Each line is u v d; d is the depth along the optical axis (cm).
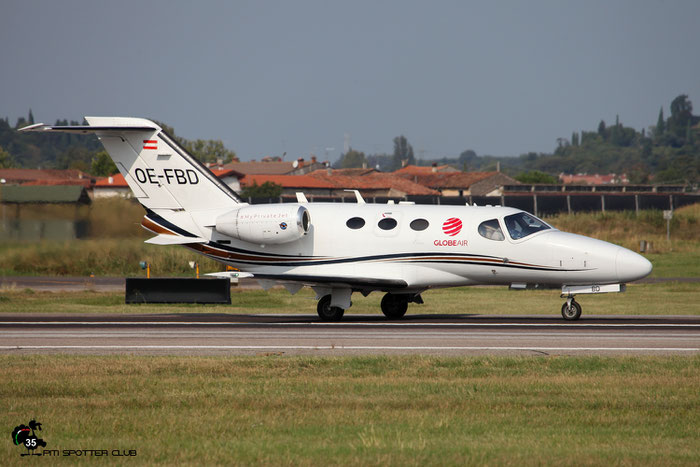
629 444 3100
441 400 3794
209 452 2988
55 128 7600
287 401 3781
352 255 7562
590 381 4209
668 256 17088
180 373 4472
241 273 7356
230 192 7988
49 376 4372
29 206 13875
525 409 3638
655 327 6656
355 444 3081
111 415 3547
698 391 3972
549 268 7250
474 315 8138
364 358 4862
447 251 7388
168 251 14262
